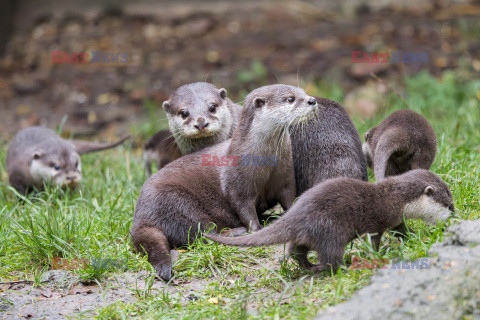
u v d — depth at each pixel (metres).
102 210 11.45
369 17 26.64
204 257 9.02
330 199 8.00
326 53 23.52
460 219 8.52
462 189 9.80
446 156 11.34
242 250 9.35
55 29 28.69
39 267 9.52
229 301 7.86
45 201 12.84
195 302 7.94
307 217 7.90
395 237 8.90
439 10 26.62
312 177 10.12
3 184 13.78
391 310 6.68
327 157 9.98
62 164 14.30
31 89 23.95
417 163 10.12
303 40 24.95
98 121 21.11
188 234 9.51
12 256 9.82
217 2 29.27
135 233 9.66
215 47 25.41
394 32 24.66
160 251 9.14
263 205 10.35
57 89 23.80
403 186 8.48
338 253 7.97
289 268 8.48
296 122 9.52
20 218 11.09
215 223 10.05
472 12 25.97
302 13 27.81
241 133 9.88
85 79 24.19
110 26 28.33
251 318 7.21
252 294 7.98
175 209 9.78
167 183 9.92
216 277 8.76
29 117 22.08
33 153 14.48
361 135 13.27
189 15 28.42
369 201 8.20
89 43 27.22
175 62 24.58
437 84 18.72
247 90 21.05
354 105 19.31
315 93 20.00
